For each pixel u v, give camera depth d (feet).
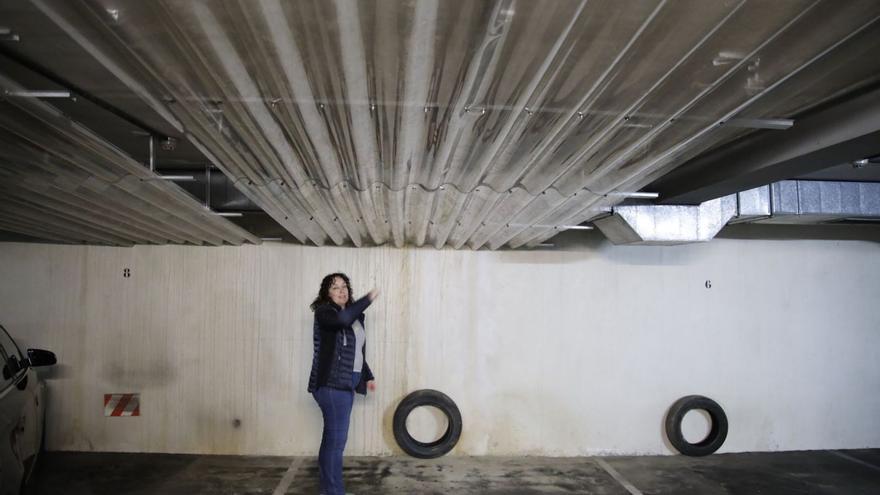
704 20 4.38
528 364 17.11
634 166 8.39
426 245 17.13
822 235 18.40
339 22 4.11
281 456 16.20
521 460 16.44
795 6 4.32
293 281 16.75
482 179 9.10
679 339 17.62
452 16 4.17
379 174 9.09
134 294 16.40
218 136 6.79
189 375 16.34
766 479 14.99
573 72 5.20
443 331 16.99
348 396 12.88
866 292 18.44
